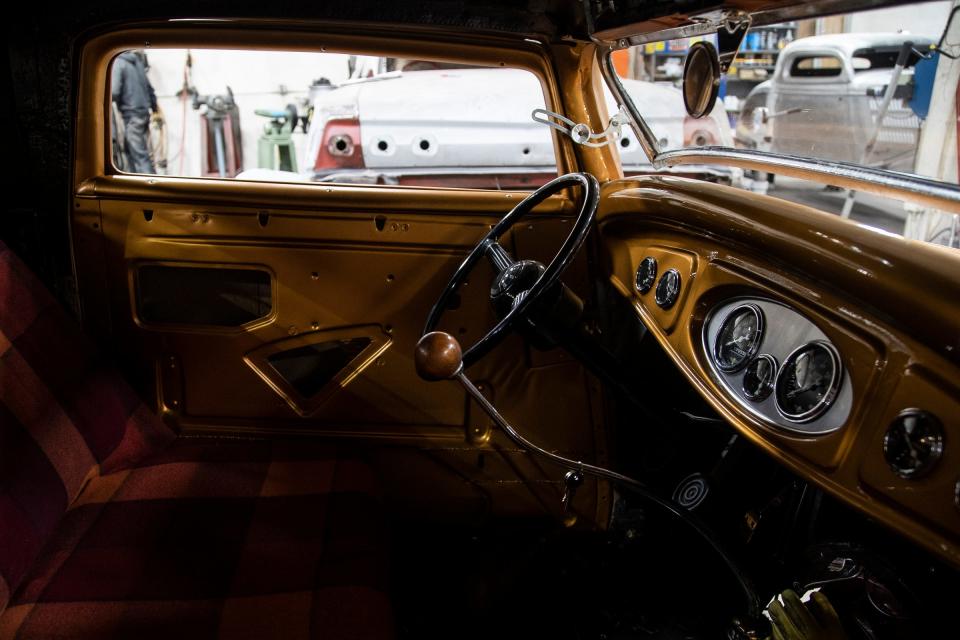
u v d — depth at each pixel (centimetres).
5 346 137
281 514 145
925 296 92
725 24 134
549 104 193
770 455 112
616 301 190
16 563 120
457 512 196
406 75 392
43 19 167
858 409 98
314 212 179
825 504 123
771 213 124
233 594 122
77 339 158
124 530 136
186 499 148
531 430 192
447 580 183
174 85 609
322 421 190
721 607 172
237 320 185
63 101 172
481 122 385
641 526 191
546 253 187
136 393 176
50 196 176
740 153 152
